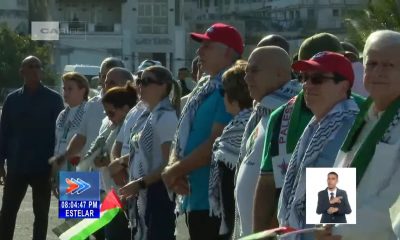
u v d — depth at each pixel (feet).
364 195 19.02
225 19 323.37
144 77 31.65
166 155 31.48
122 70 39.06
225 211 27.20
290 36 279.90
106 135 36.86
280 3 308.60
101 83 42.93
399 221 18.02
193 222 28.78
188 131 28.81
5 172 45.34
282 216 21.44
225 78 26.94
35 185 43.06
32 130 42.83
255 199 23.49
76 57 293.23
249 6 324.60
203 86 28.86
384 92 19.10
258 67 24.57
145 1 305.32
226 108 27.45
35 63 43.01
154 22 307.58
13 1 298.76
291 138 22.77
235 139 26.68
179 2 309.42
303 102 22.90
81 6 303.68
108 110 36.22
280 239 20.45
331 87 21.27
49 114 42.93
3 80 240.32
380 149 18.83
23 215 53.72
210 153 28.09
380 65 19.11
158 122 31.53
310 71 21.35
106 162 36.37
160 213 31.37
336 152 20.90
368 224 18.89
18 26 299.79
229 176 27.02
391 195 18.70
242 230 24.56
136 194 31.35
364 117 19.74
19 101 42.93
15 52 241.55
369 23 127.44
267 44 30.30
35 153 42.86
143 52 306.35
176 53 309.01
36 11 302.66
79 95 40.78
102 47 297.12
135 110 34.04
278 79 24.61
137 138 32.01
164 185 31.35
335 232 19.33
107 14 304.30
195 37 28.96
